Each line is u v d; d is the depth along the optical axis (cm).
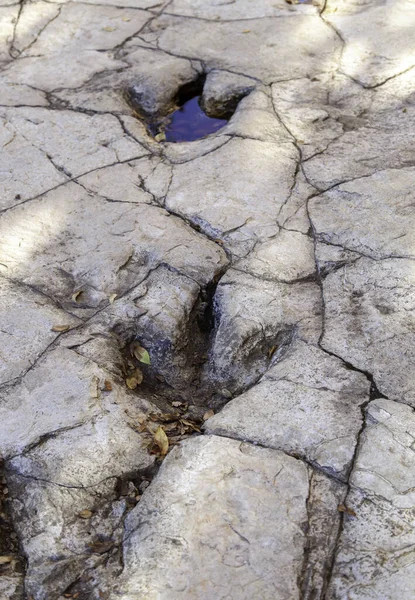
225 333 175
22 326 177
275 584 130
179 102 257
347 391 158
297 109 237
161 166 219
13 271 191
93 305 183
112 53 268
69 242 198
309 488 142
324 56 259
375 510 139
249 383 171
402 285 178
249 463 146
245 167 215
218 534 136
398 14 276
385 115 233
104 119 238
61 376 165
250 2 290
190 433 161
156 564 134
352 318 173
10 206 209
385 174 209
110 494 148
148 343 177
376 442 148
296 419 153
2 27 286
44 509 145
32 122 238
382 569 132
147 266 190
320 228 195
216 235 196
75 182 215
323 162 216
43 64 265
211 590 130
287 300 179
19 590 136
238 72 253
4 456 153
